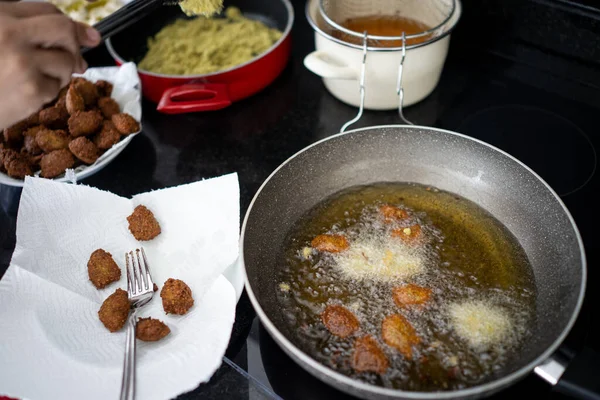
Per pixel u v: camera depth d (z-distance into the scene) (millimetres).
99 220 828
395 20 1057
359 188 851
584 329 683
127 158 994
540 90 1059
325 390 661
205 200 839
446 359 632
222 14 1278
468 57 1142
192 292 744
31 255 764
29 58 633
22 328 683
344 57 917
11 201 931
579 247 661
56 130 970
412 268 733
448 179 839
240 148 997
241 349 701
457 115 1017
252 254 730
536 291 698
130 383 621
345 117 1038
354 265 740
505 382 540
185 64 1151
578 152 928
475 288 705
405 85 956
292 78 1135
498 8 1063
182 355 653
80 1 1184
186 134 1032
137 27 1215
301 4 1307
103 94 1042
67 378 638
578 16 985
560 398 622
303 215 815
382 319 678
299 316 691
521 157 924
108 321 692
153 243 811
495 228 777
